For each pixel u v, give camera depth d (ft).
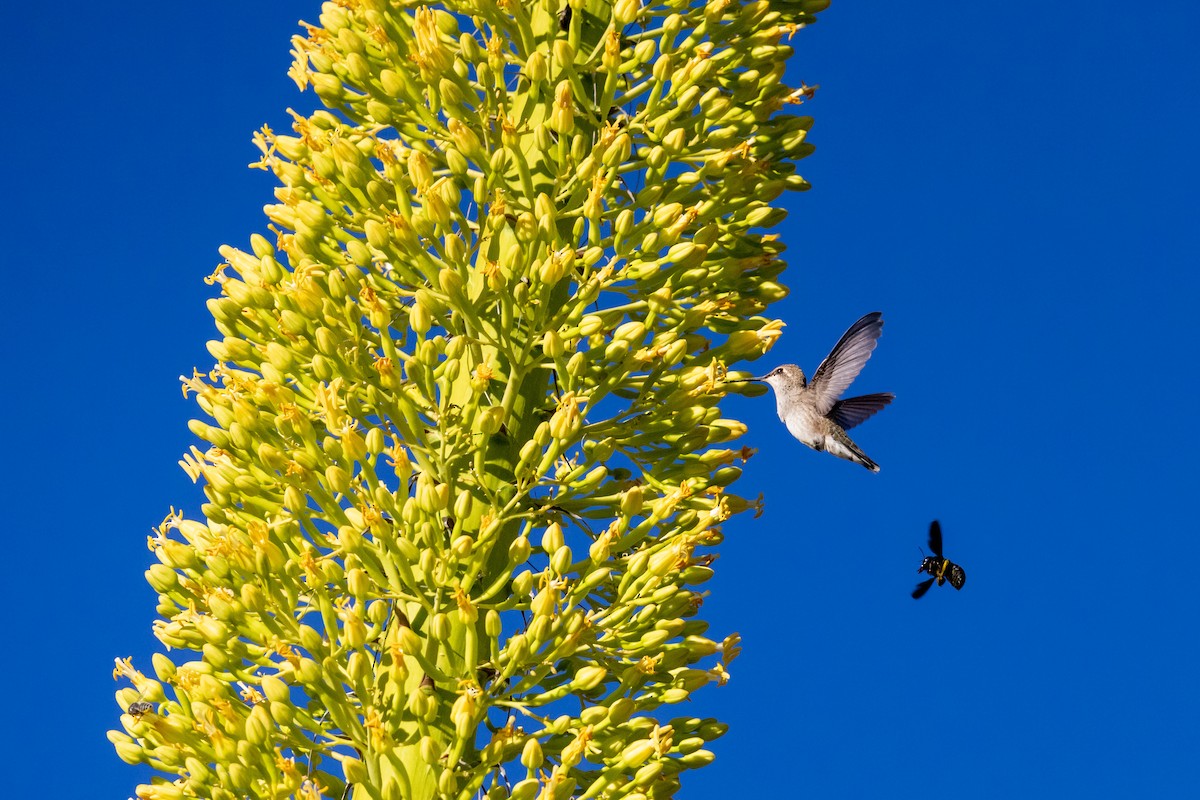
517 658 28.07
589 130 33.65
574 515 31.24
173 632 30.96
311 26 35.55
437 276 30.73
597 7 35.12
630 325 31.63
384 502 29.12
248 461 31.37
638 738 29.89
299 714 27.94
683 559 30.25
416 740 28.53
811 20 38.91
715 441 33.17
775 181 35.37
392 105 33.22
